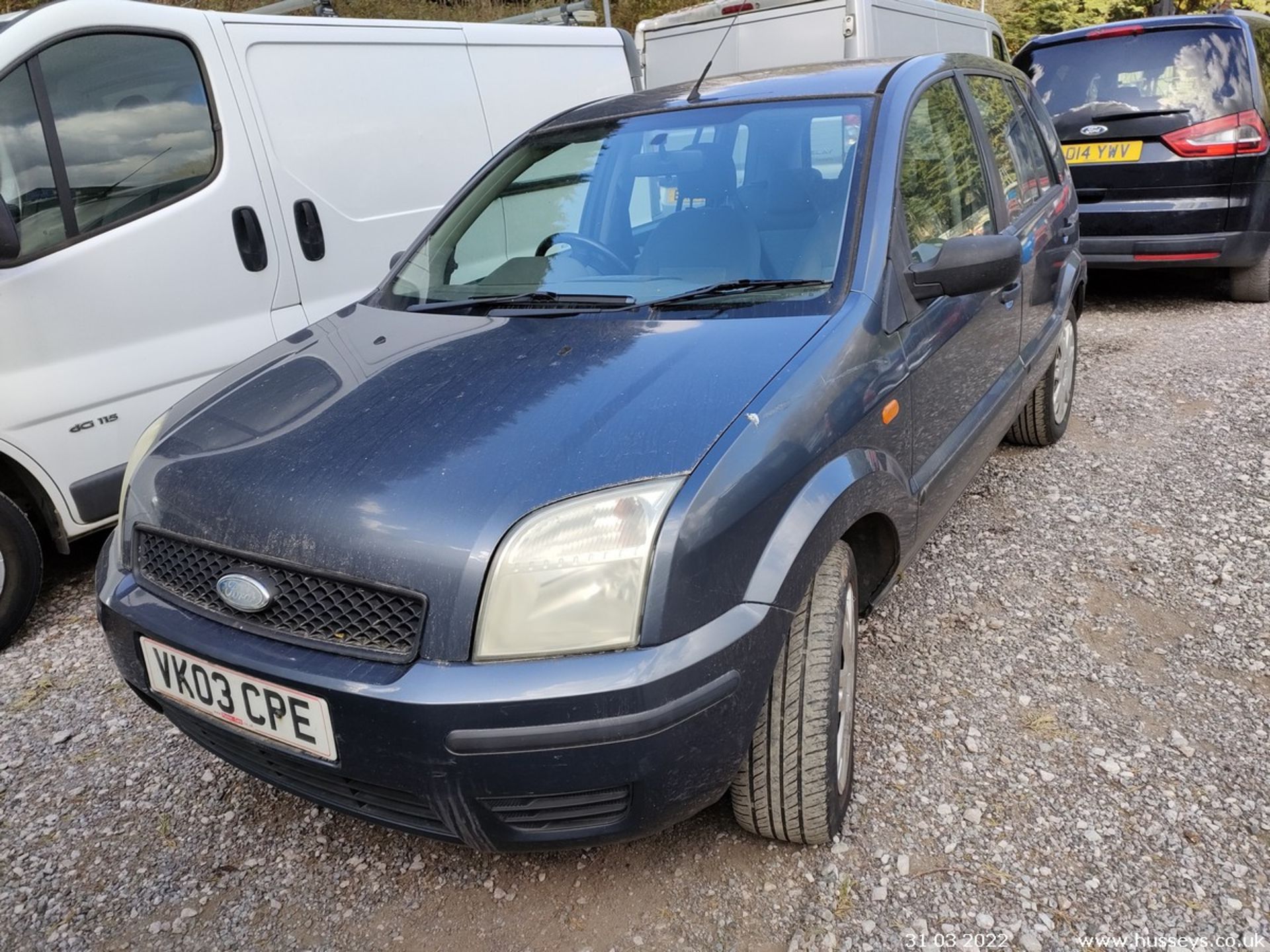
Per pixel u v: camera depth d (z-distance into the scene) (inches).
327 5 183.6
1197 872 82.4
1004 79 158.1
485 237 119.3
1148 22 256.1
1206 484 158.9
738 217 104.5
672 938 79.1
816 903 81.4
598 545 68.3
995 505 156.7
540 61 212.8
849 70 121.7
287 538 74.0
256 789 101.3
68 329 135.6
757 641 72.6
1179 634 118.1
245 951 81.4
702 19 313.3
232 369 106.4
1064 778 94.3
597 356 87.2
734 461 73.2
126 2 143.5
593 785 68.8
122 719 115.6
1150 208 253.8
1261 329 244.7
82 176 137.7
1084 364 228.8
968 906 80.4
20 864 92.7
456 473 73.2
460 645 68.4
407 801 72.7
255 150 157.6
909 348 97.9
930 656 115.9
